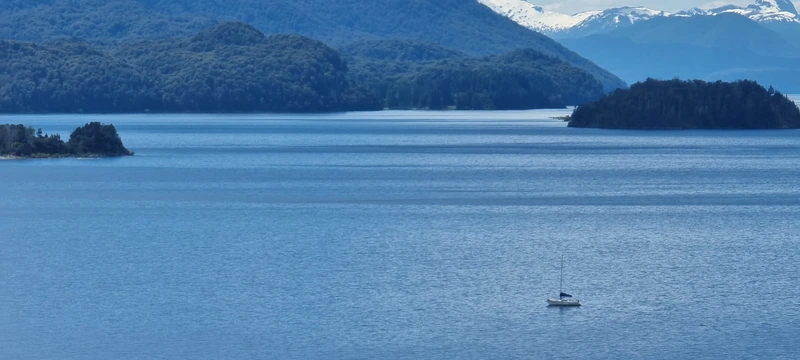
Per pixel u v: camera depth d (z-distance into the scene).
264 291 143.25
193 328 127.62
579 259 165.12
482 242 179.75
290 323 129.25
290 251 170.25
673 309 135.38
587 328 127.94
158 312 133.75
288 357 118.44
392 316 132.12
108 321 130.38
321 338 124.06
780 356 119.12
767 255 169.25
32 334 125.81
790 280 150.75
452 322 129.75
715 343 123.06
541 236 186.75
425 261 162.38
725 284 148.25
